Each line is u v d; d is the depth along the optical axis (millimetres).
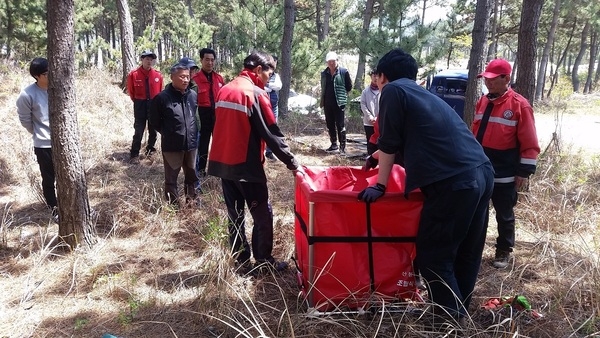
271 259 3711
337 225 2922
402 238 2957
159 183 5836
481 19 6039
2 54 13688
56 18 3686
